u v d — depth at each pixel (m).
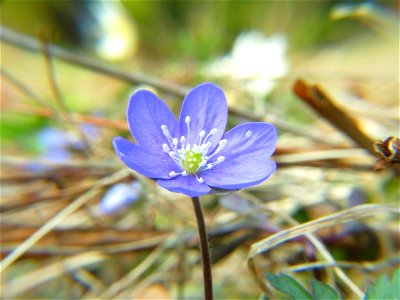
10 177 0.13
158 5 0.25
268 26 0.24
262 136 0.08
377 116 0.14
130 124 0.08
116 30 0.24
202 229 0.07
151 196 0.12
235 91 0.17
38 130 0.16
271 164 0.07
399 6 0.22
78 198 0.11
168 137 0.08
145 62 0.23
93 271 0.12
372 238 0.11
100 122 0.13
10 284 0.11
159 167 0.08
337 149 0.12
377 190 0.12
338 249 0.11
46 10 0.26
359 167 0.12
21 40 0.14
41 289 0.11
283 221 0.12
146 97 0.08
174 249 0.11
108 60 0.24
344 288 0.10
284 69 0.18
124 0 0.25
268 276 0.07
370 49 0.23
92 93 0.20
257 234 0.11
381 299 0.07
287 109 0.17
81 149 0.15
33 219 0.12
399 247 0.11
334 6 0.24
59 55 0.14
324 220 0.08
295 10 0.24
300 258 0.11
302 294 0.07
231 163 0.08
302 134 0.13
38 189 0.13
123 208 0.12
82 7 0.25
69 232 0.11
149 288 0.11
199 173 0.08
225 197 0.12
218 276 0.11
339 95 0.17
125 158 0.07
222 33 0.24
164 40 0.25
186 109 0.08
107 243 0.11
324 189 0.12
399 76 0.17
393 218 0.11
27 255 0.11
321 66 0.22
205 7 0.25
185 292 0.11
